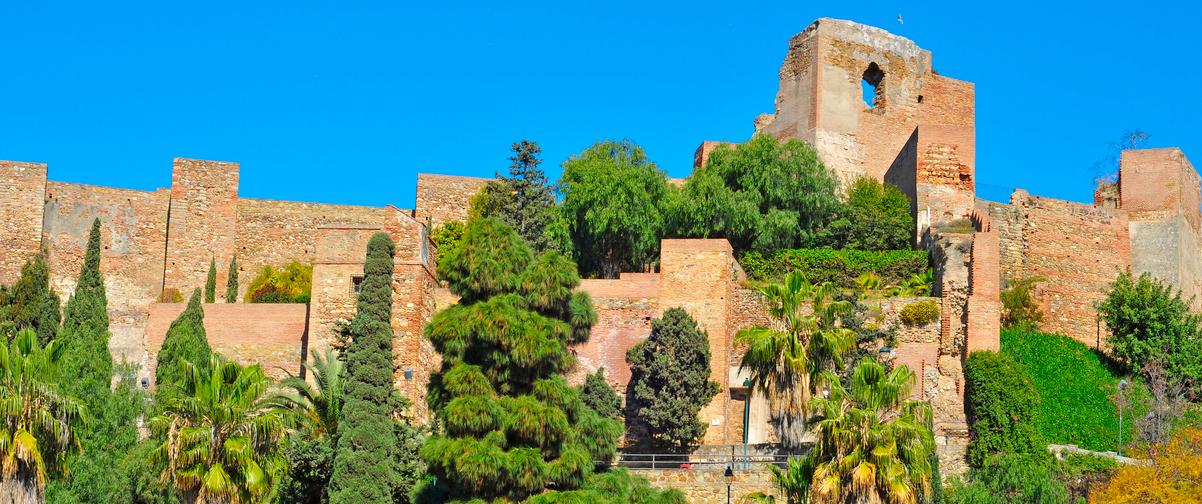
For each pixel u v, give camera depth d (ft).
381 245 167.43
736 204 226.99
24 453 140.77
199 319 198.29
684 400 185.16
